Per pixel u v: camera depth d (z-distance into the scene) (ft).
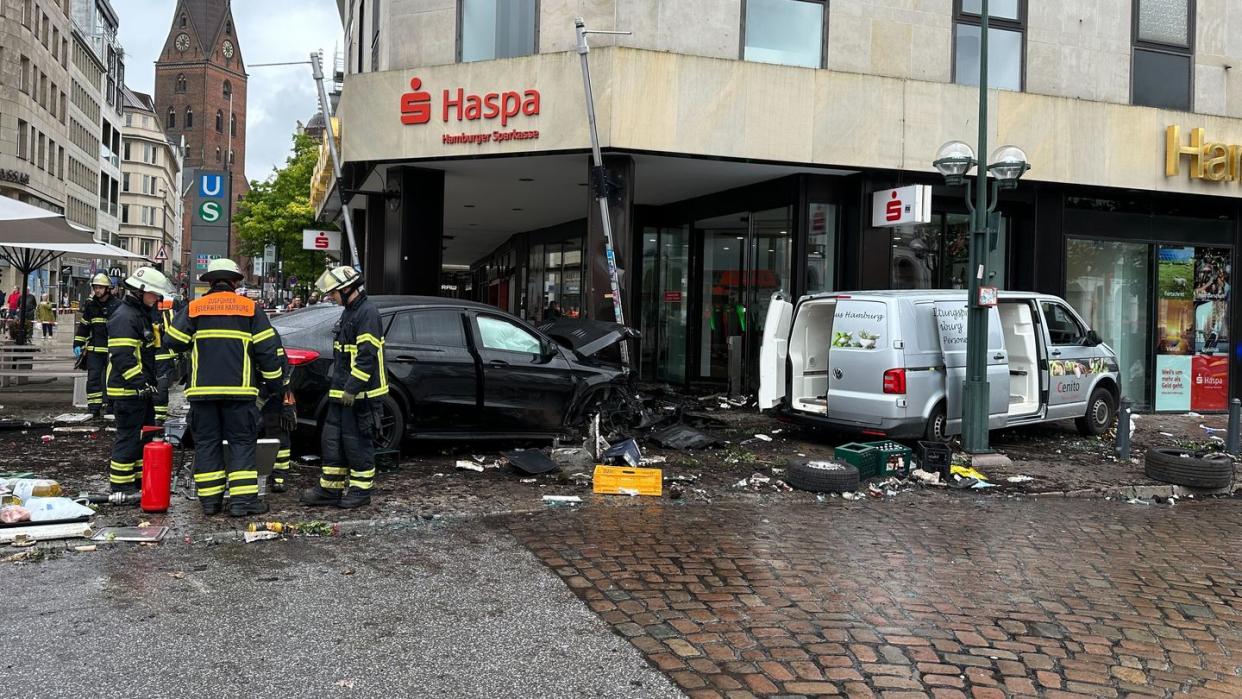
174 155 372.99
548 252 73.31
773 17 43.32
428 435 28.71
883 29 44.68
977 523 23.50
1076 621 15.81
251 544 19.08
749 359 49.57
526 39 42.45
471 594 16.24
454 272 152.35
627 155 40.55
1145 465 30.27
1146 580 18.60
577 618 15.11
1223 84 51.21
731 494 26.07
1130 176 47.19
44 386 46.93
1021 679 13.12
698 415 39.17
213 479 20.88
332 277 21.79
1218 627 15.76
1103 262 49.73
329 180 57.21
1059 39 47.65
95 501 21.63
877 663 13.51
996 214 32.53
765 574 18.03
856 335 32.78
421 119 41.86
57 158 182.09
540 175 46.98
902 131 43.42
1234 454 35.14
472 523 21.65
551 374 30.96
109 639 13.52
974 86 44.65
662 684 12.50
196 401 20.57
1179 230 50.80
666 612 15.56
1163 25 49.96
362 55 57.93
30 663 12.56
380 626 14.46
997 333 34.68
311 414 26.81
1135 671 13.61
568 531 21.11
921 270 46.06
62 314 131.23
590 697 12.01
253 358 21.09
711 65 40.29
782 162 41.81
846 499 26.11
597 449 29.68
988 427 32.73
